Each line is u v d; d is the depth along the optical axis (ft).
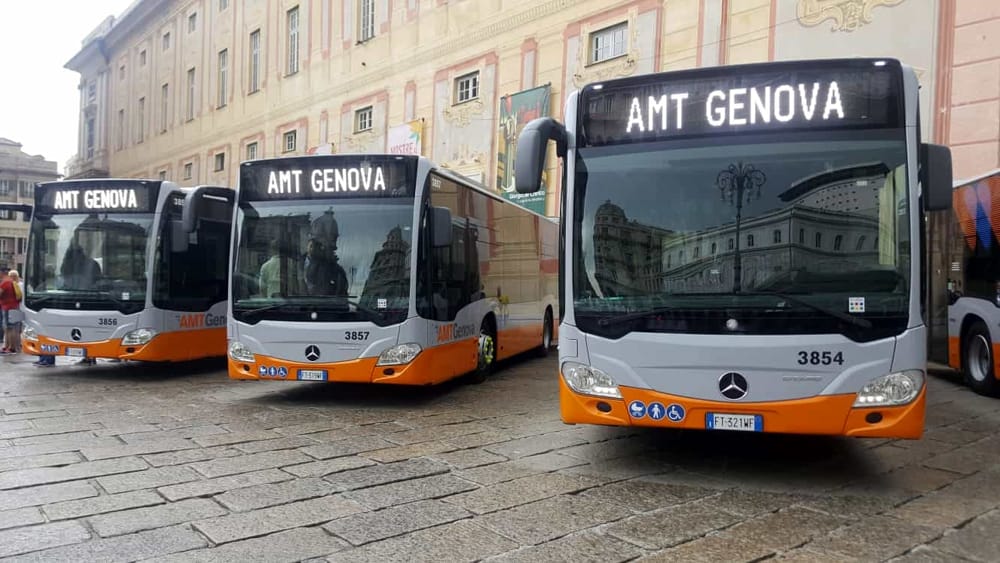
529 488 16.88
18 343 47.39
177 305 34.71
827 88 16.81
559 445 21.16
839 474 18.26
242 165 28.09
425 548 13.15
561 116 61.87
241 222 27.84
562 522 14.57
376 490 16.63
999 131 38.70
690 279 16.85
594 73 59.16
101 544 13.17
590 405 17.46
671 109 17.58
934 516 15.12
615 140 17.93
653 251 17.21
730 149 17.16
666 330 16.81
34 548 12.96
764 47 48.42
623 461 19.38
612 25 58.08
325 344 26.27
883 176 16.40
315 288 26.68
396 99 80.07
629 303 17.17
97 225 34.24
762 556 12.92
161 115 129.90
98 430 22.80
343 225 27.02
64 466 18.43
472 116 70.38
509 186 65.57
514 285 39.14
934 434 22.95
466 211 31.40
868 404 15.84
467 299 31.24
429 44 75.82
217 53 113.19
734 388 16.30
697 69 17.44
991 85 39.01
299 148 95.40
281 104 98.58
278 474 17.87
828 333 16.02
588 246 17.74
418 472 18.16
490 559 12.67
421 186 26.96
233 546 13.16
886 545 13.52
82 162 164.76
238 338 27.30
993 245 29.50
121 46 146.61
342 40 88.28
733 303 16.48
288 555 12.76
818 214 16.51
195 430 22.91
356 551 12.98
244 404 27.91
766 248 16.55
